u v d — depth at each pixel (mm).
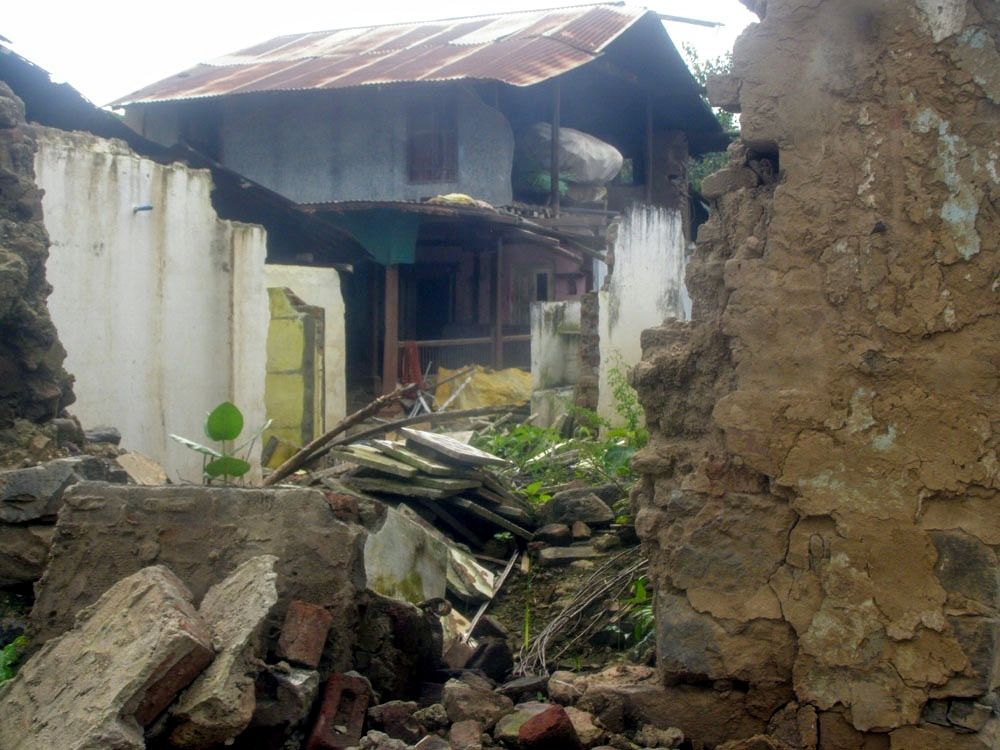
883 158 3975
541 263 19625
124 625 3699
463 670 5031
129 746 3205
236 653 3508
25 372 5609
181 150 15031
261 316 10250
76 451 5855
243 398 10055
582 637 6035
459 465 8273
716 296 4359
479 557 7797
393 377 16625
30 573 4809
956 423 3840
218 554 4254
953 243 3873
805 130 4074
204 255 9688
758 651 4074
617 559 7055
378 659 4492
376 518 4859
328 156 20594
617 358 13484
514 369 17375
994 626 3775
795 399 4023
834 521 3979
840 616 3955
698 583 4164
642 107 22625
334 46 24328
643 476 4473
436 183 19938
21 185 5691
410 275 19875
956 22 3891
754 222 4219
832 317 4004
